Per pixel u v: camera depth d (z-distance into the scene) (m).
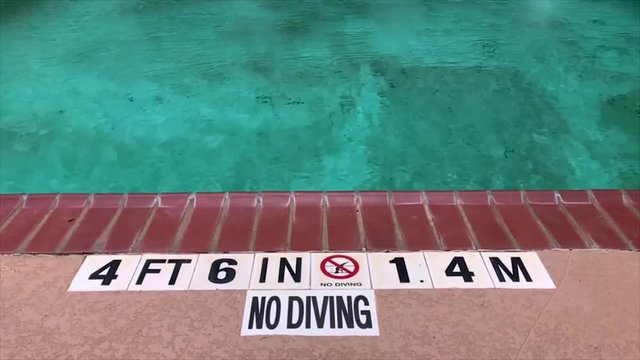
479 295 1.75
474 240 1.98
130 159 4.30
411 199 2.20
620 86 5.07
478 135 4.49
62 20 6.46
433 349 1.58
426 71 5.32
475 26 6.21
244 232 2.03
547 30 6.10
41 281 1.81
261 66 5.46
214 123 4.67
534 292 1.77
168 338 1.61
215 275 1.83
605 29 6.08
